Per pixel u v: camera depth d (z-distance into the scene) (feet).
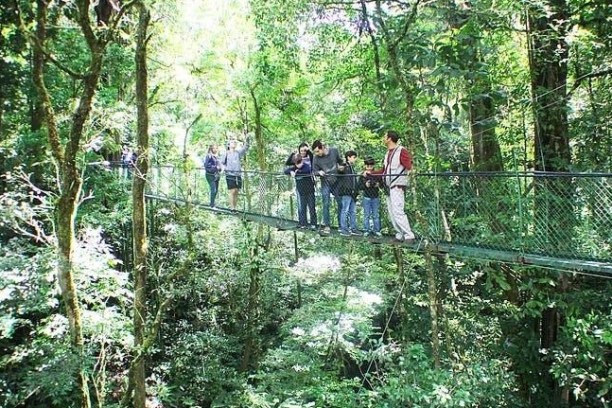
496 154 32.89
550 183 22.17
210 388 41.11
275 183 38.99
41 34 25.17
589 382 29.45
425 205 27.07
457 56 24.18
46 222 37.17
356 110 42.27
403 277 30.60
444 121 28.45
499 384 23.76
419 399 20.33
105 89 41.78
